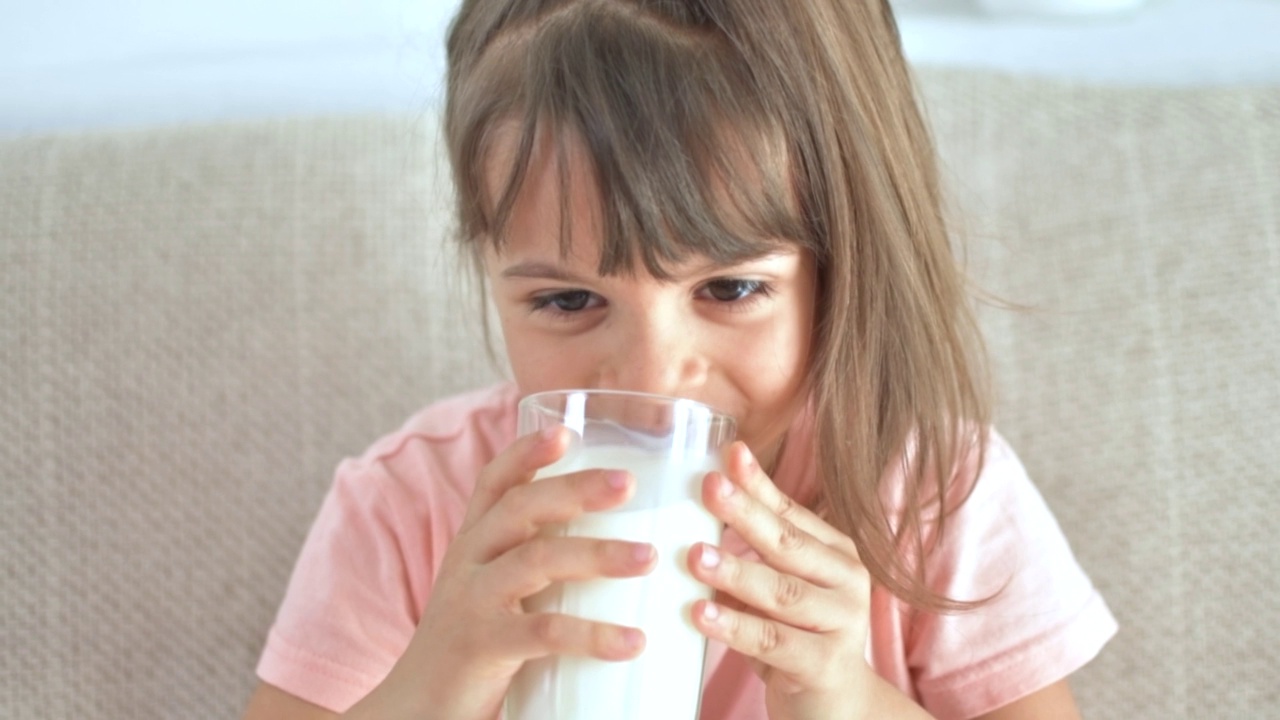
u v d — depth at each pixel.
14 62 1.34
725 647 0.95
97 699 1.12
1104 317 1.12
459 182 0.83
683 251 0.71
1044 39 1.29
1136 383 1.10
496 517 0.66
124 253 1.18
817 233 0.80
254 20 1.34
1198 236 1.11
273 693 0.94
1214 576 1.06
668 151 0.71
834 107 0.81
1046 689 0.92
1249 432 1.07
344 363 1.19
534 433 0.67
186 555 1.15
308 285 1.19
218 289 1.18
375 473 1.03
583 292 0.77
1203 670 1.05
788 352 0.80
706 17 0.78
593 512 0.64
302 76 1.34
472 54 0.85
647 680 0.65
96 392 1.16
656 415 0.65
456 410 1.08
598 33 0.75
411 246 1.20
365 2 1.33
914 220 0.89
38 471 1.14
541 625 0.64
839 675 0.73
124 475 1.15
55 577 1.13
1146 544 1.08
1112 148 1.14
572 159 0.71
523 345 0.79
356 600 0.96
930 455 0.93
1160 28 1.27
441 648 0.69
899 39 0.95
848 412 0.84
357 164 1.21
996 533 0.95
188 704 1.13
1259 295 1.09
